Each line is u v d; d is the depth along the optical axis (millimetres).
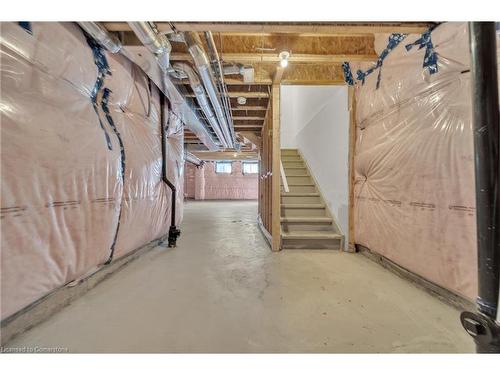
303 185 4285
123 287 1903
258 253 2902
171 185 3176
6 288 1113
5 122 1088
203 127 4465
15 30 1159
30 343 1216
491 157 774
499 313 778
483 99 785
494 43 790
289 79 2939
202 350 1181
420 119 1782
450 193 1534
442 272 1607
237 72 2652
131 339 1256
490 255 781
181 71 2420
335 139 3385
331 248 3100
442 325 1381
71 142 1460
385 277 2115
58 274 1411
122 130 2104
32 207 1220
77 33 1561
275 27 1735
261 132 5344
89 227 1644
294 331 1331
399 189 2031
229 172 11922
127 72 2207
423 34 1742
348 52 2377
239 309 1567
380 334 1304
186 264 2480
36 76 1258
